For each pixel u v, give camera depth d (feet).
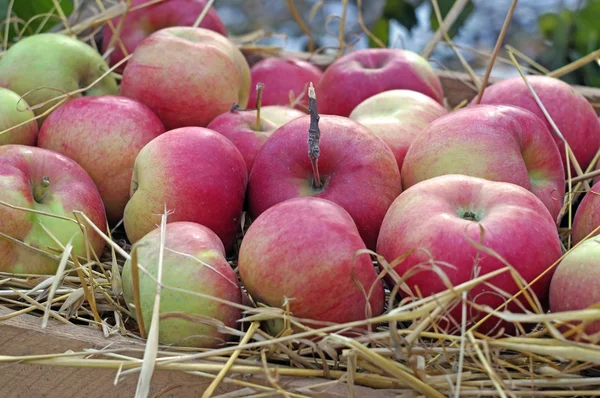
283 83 3.57
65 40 3.24
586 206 2.83
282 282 2.57
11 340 2.61
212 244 2.65
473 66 6.47
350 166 2.78
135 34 3.56
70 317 2.68
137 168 2.85
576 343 2.41
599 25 4.46
